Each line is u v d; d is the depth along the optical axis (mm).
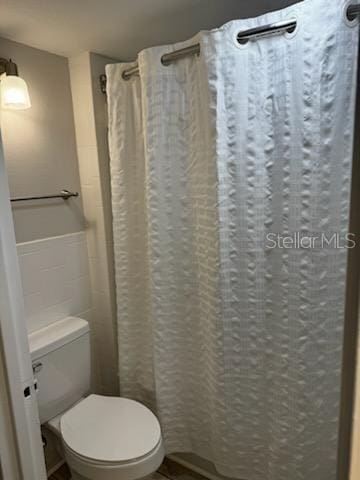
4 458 845
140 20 1366
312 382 1230
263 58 1144
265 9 1349
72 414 1520
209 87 1209
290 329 1244
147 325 1712
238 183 1248
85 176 1798
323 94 1058
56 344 1556
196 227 1443
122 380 1798
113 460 1266
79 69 1692
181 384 1628
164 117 1395
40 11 1255
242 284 1319
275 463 1364
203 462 1696
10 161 1490
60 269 1745
